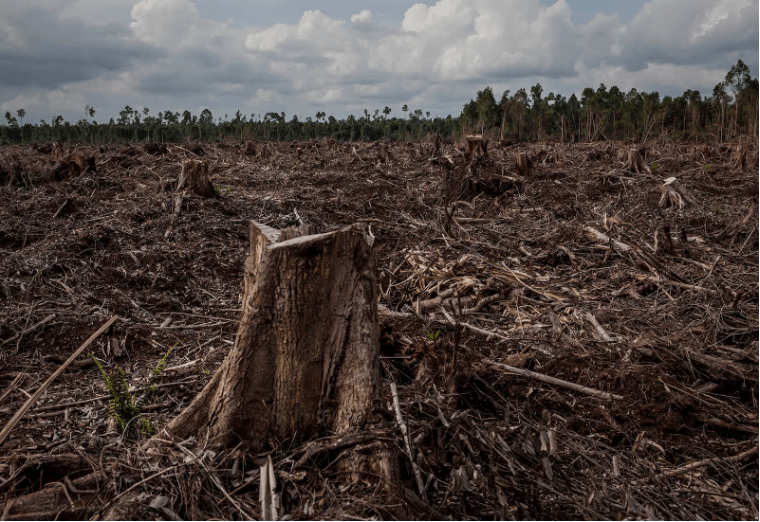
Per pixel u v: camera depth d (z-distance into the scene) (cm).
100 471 274
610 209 1056
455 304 572
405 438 300
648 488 310
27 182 1250
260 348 292
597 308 562
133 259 698
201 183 1041
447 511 272
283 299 292
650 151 2289
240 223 905
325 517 248
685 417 388
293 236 314
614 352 464
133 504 250
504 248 803
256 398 292
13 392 393
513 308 575
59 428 343
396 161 1917
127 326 518
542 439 301
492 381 419
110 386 336
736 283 633
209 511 256
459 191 1226
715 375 435
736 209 1079
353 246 299
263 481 261
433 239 855
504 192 1237
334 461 275
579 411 395
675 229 898
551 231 881
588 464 329
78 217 919
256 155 2205
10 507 245
